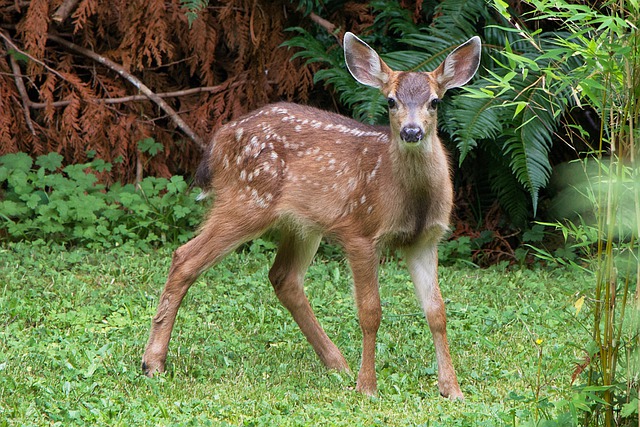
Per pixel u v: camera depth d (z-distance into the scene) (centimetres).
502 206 1505
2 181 1451
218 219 1001
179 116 1557
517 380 941
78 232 1380
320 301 1191
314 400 876
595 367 719
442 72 937
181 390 881
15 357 935
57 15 1462
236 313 1140
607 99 679
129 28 1508
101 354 968
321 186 965
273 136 997
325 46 1503
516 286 1305
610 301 674
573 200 1420
